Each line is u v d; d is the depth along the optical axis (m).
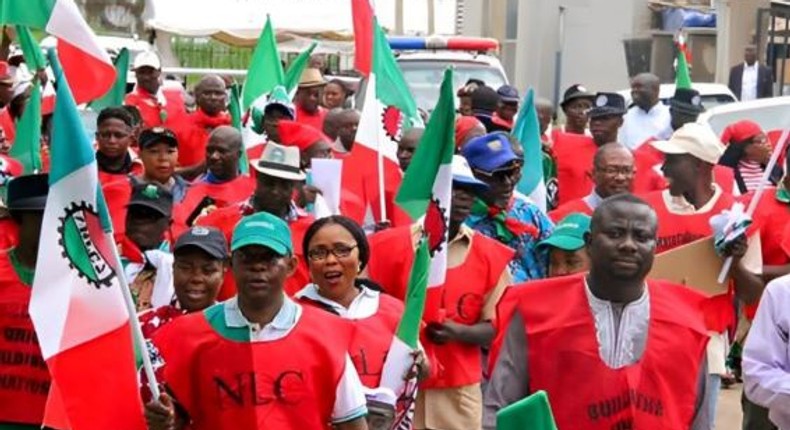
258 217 5.70
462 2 33.09
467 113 13.98
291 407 5.65
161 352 5.70
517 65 31.27
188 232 6.57
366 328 6.82
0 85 13.70
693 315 6.08
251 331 5.66
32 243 6.66
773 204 8.91
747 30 26.02
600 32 30.81
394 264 7.68
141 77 14.38
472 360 7.78
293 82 13.85
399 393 6.54
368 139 9.81
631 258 5.91
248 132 12.36
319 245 6.87
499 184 8.46
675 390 6.02
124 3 26.03
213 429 5.67
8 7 7.32
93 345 5.61
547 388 6.04
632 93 14.87
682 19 29.31
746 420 7.72
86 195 5.61
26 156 9.77
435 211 7.50
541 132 12.73
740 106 15.68
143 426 5.66
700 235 8.60
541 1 31.06
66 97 5.58
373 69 10.26
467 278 7.79
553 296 6.10
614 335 6.02
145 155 9.92
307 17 26.09
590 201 9.35
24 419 6.70
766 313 6.57
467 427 7.79
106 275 5.63
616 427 5.99
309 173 9.32
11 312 6.67
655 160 11.12
